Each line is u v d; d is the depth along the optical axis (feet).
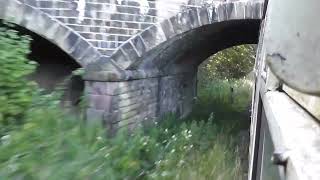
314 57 1.61
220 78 69.77
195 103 41.09
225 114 37.35
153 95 25.32
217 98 47.03
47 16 18.94
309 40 1.63
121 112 19.75
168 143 18.80
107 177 11.40
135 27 19.63
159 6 19.65
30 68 14.20
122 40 19.58
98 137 14.39
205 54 36.19
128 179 13.10
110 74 19.08
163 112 27.99
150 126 22.45
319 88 1.60
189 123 26.81
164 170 15.10
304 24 1.66
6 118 12.51
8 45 13.91
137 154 15.81
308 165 2.20
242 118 35.60
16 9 18.65
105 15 19.34
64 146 11.29
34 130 10.86
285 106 4.07
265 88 6.99
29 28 18.83
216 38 29.73
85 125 15.38
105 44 19.42
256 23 23.17
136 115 21.94
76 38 19.20
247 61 71.97
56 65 22.61
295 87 1.70
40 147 10.07
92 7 19.20
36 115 12.37
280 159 2.56
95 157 11.89
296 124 3.09
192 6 19.61
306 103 3.43
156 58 23.88
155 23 19.72
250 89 65.46
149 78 24.20
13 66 13.42
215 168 16.97
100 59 19.29
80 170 9.92
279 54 1.80
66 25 19.16
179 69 32.19
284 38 1.77
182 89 34.60
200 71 57.82
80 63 19.35
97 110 19.12
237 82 69.31
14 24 18.70
